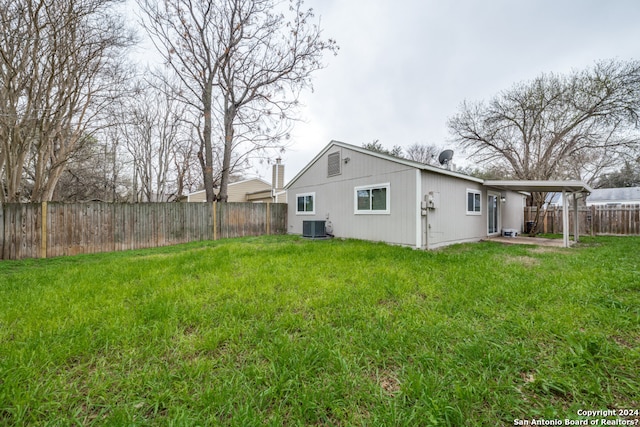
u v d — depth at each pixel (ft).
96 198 54.70
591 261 17.13
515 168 47.88
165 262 17.63
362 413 4.93
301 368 6.05
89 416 4.90
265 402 5.15
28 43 23.53
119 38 28.30
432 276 13.66
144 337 7.61
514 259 18.70
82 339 7.27
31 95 24.38
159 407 5.08
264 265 16.35
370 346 7.07
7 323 8.41
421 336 7.57
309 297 10.89
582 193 30.55
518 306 9.62
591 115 39.68
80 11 24.56
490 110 47.24
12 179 25.89
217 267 15.92
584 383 5.58
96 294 11.07
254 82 40.47
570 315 8.70
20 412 4.78
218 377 5.88
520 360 6.38
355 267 15.75
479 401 5.11
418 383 5.43
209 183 39.70
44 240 22.90
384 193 28.02
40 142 27.84
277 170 61.00
